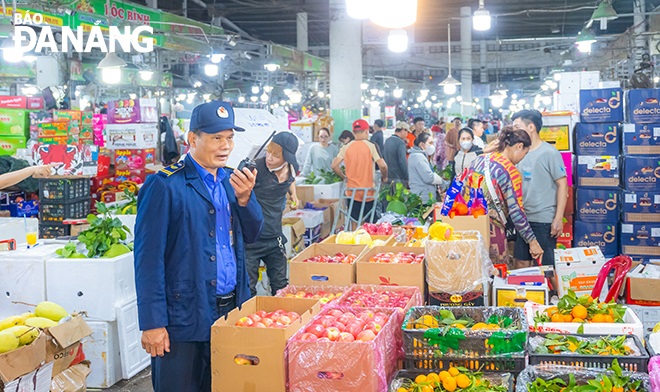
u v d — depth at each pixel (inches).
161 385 126.9
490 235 193.9
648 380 115.9
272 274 231.3
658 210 247.8
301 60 946.7
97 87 752.3
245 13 1242.6
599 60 1083.3
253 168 128.5
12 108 489.7
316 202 365.7
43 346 156.2
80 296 196.4
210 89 962.1
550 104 1282.0
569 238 256.8
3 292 199.9
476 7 1280.8
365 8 106.1
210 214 127.3
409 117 1801.2
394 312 142.7
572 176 261.1
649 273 186.2
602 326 137.6
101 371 195.6
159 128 545.3
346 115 673.0
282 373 124.3
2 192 390.6
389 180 433.1
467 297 165.6
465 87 1371.8
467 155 360.2
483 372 126.9
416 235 221.5
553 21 1358.3
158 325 120.5
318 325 131.3
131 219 275.6
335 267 174.4
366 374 121.4
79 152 359.9
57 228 350.9
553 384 118.3
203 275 125.7
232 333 125.3
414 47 1549.0
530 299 168.1
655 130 247.9
